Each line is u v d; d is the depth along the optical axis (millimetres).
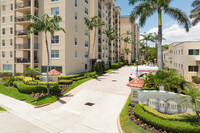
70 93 16406
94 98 14375
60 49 24172
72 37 26156
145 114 8570
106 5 47219
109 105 12336
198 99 7695
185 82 12414
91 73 28594
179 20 16484
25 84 18109
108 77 27844
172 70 12203
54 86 16656
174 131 7031
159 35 15828
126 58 68812
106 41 46656
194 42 22016
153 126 7754
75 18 27406
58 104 12977
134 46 82250
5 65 30562
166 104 9430
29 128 8453
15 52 27938
